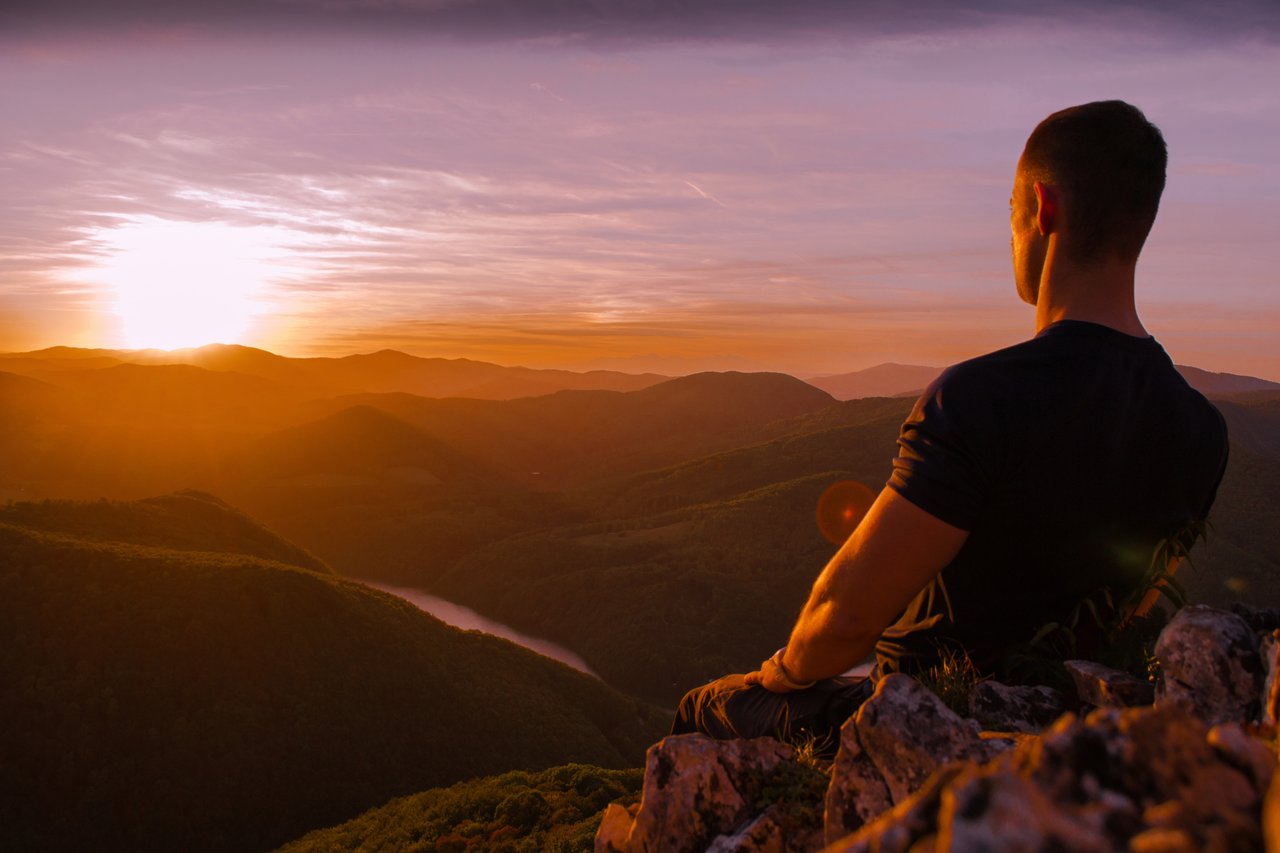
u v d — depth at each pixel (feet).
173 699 327.06
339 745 320.50
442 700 347.15
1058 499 5.21
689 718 7.27
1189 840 1.90
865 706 4.63
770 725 6.36
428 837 172.14
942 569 5.73
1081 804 2.31
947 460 5.11
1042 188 5.97
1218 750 2.39
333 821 299.38
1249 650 4.47
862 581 5.32
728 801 5.28
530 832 159.02
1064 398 5.19
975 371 5.34
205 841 291.99
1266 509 582.76
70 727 315.58
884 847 2.43
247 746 314.76
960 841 1.90
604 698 391.45
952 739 4.35
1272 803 2.09
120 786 303.07
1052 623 5.56
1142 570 5.57
